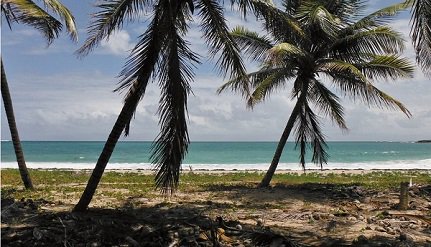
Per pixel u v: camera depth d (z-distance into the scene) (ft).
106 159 36.99
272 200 50.88
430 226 37.88
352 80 56.13
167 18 34.35
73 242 27.89
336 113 63.87
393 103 52.65
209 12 36.83
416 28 24.39
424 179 82.12
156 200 48.91
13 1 40.19
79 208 37.40
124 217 36.27
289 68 56.08
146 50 34.88
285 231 33.96
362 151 296.30
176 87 33.81
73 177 75.66
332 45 56.65
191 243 28.37
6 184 62.23
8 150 264.31
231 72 38.29
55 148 308.40
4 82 51.29
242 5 36.94
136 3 35.60
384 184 68.23
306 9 54.80
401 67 54.90
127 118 36.06
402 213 44.11
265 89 54.90
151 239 29.01
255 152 257.34
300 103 60.80
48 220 33.19
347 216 41.11
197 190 58.03
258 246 28.17
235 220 37.37
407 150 319.68
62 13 42.68
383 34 53.26
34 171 89.86
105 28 36.96
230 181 74.18
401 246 29.55
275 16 37.70
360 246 29.43
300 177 83.41
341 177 84.84
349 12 59.62
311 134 64.80
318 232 34.09
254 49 58.95
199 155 225.56
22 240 28.17
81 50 38.34
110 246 27.71
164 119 33.76
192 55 35.19
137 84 35.12
